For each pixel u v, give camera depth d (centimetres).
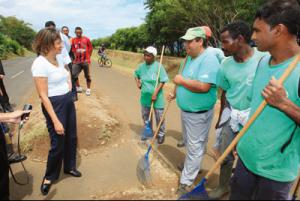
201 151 340
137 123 629
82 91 873
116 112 702
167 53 3359
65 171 376
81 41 744
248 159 222
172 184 360
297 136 208
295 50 203
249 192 227
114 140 508
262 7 205
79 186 351
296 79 194
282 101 189
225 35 285
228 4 1639
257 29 207
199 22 1850
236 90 295
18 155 429
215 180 383
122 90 1027
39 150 441
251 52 288
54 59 320
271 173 211
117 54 3312
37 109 622
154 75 472
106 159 433
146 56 466
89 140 477
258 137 212
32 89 1019
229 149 237
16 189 343
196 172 342
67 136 354
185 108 331
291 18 193
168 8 1880
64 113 327
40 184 355
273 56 210
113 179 371
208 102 326
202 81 310
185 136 357
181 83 316
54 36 304
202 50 324
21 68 1852
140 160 405
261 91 217
